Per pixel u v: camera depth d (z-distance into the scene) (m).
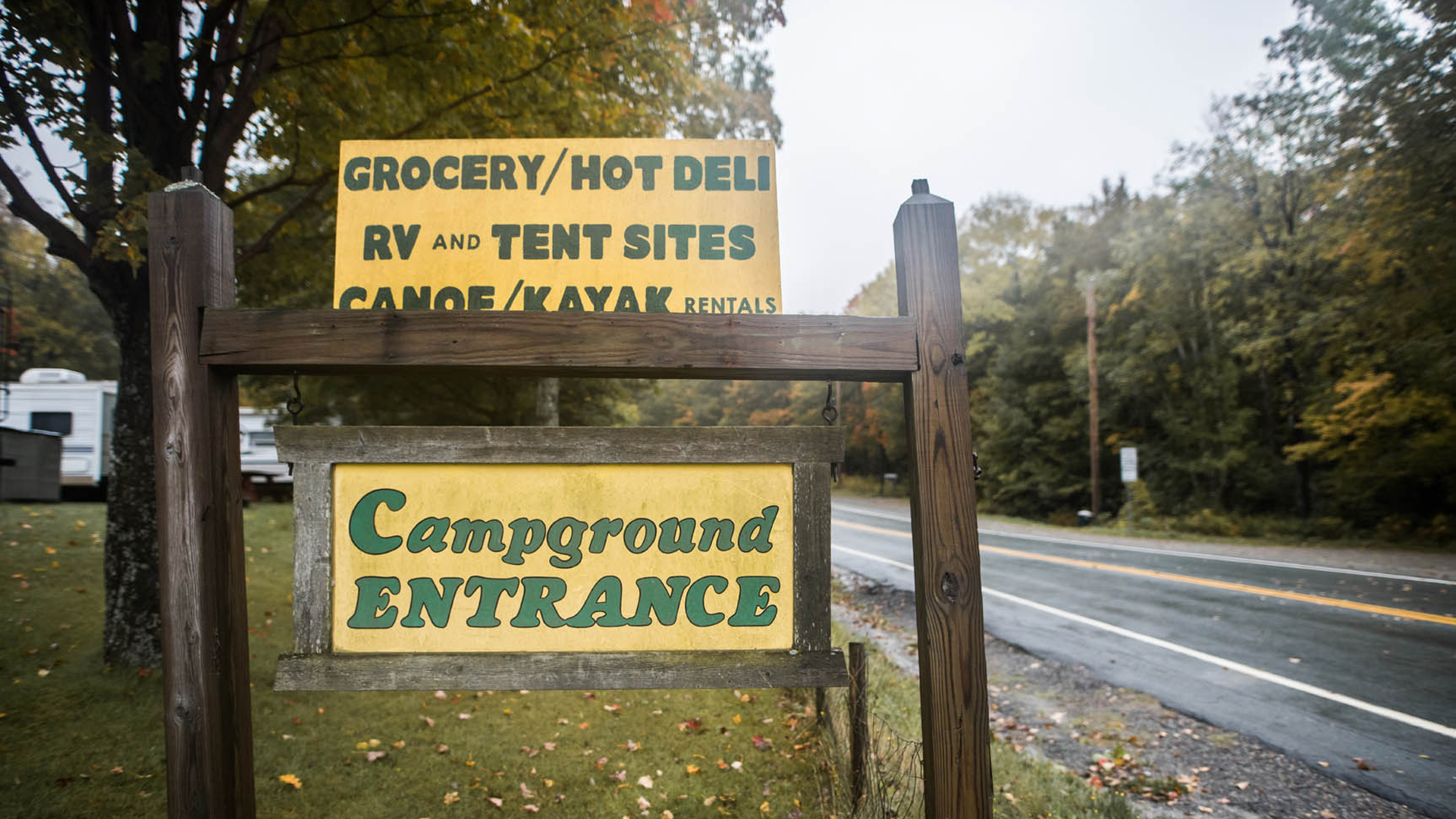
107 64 4.62
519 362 1.94
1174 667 6.32
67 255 4.66
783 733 4.46
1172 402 22.09
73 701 4.06
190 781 1.78
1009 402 27.84
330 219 6.57
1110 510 24.92
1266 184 17.59
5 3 3.70
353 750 3.88
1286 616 7.83
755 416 44.53
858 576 12.02
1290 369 17.94
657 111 6.77
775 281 2.22
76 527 8.45
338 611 1.98
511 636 2.00
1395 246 12.27
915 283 2.01
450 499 2.02
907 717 4.77
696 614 2.02
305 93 5.01
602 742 4.21
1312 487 18.20
